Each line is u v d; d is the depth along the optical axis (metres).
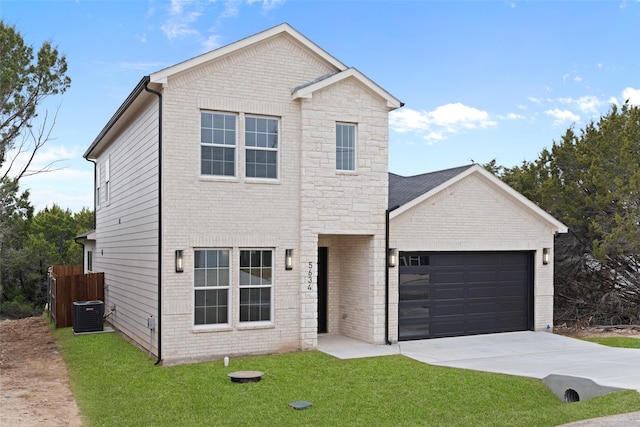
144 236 15.02
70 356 14.72
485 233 17.16
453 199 16.72
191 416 9.34
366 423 8.98
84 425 9.05
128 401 10.24
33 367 13.66
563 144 23.94
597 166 21.73
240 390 10.83
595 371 11.73
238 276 14.02
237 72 14.09
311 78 14.97
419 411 9.61
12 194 22.61
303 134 14.62
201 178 13.62
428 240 16.28
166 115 13.34
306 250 14.59
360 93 15.35
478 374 11.94
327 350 14.57
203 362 13.38
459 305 16.97
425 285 16.50
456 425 8.53
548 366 12.64
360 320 16.00
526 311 18.03
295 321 14.60
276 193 14.42
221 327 13.79
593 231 21.53
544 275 18.08
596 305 22.06
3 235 22.38
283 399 10.26
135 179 16.23
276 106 14.48
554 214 22.91
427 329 16.47
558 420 8.54
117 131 18.66
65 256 42.47
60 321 20.48
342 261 16.94
